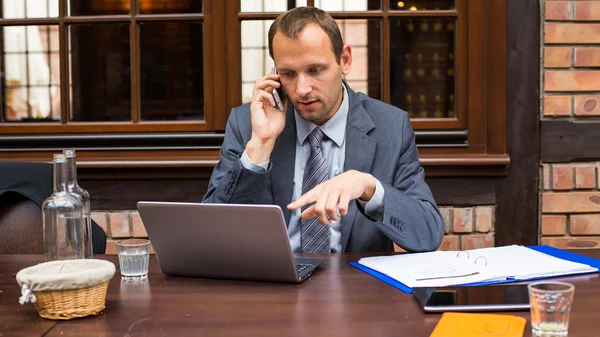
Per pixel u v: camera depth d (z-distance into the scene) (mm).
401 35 2506
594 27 2439
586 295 1213
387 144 1796
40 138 2494
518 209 2500
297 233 1775
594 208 2484
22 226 1836
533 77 2471
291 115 1819
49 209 1397
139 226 2484
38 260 1592
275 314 1135
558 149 2473
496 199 2498
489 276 1311
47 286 1097
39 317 1143
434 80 2518
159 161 2447
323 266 1480
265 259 1312
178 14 2500
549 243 2498
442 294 1209
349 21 2498
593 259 1474
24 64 2525
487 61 2479
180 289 1310
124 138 2492
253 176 1668
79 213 1416
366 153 1779
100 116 2533
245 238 1298
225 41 2488
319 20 1666
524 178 2496
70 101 2535
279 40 1655
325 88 1672
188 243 1349
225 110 2496
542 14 2459
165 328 1071
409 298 1216
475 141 2494
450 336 987
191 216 1308
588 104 2461
